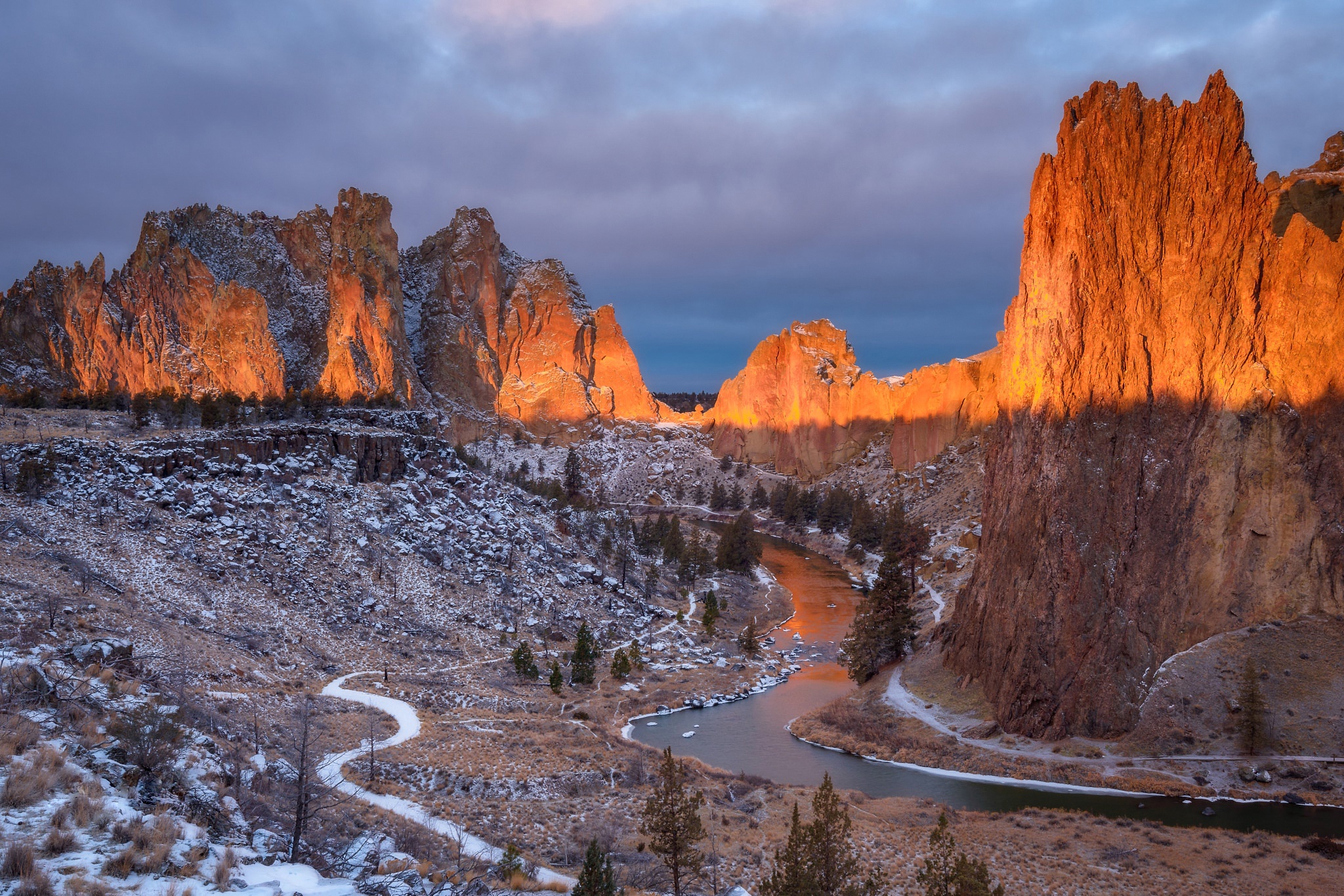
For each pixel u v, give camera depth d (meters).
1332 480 84.25
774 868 52.62
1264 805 69.81
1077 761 78.88
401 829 50.91
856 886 44.84
